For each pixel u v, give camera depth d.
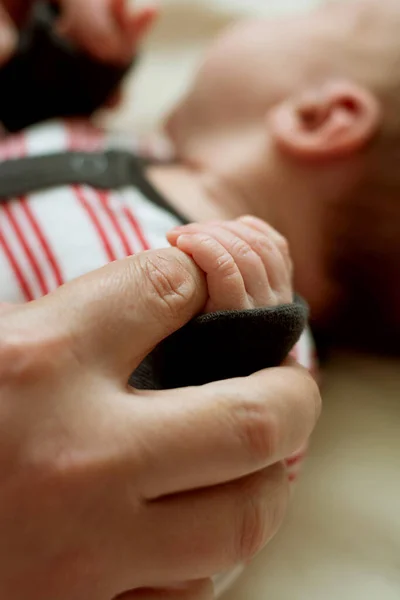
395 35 0.66
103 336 0.31
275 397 0.32
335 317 0.73
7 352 0.30
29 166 0.54
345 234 0.67
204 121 0.71
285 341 0.36
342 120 0.63
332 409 0.71
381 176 0.64
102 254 0.49
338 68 0.67
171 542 0.31
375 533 0.61
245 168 0.66
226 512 0.32
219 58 0.71
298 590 0.58
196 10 1.10
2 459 0.29
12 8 0.77
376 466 0.66
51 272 0.47
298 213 0.66
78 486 0.29
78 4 0.70
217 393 0.31
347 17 0.69
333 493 0.64
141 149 0.71
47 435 0.29
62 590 0.30
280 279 0.39
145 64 1.04
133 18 0.71
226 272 0.35
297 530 0.62
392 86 0.64
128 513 0.30
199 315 0.35
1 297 0.46
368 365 0.76
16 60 0.70
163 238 0.51
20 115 0.73
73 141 0.66
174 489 0.31
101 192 0.54
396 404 0.72
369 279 0.69
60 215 0.51
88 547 0.30
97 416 0.30
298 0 1.13
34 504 0.29
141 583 0.31
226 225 0.40
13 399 0.30
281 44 0.69
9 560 0.30
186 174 0.67
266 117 0.67
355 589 0.58
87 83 0.72
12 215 0.50
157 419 0.30
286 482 0.35
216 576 0.48
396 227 0.66
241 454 0.31
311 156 0.64
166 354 0.36
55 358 0.30
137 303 0.32
